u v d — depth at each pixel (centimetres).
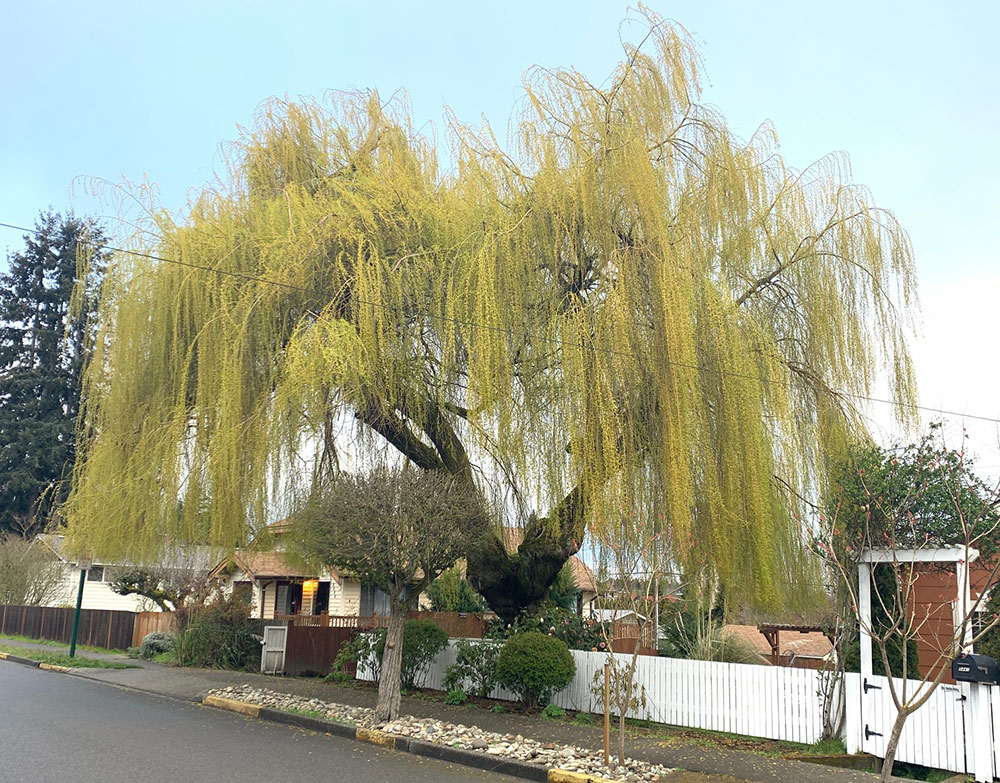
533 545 1360
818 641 2345
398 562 1052
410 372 1173
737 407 1080
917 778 870
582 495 1107
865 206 1267
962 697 819
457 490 1138
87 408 1326
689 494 1057
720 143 1246
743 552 1096
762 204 1265
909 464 872
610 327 1087
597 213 1175
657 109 1229
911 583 783
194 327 1248
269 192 1420
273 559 2817
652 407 1104
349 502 1065
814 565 1162
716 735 1041
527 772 830
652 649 1492
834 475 995
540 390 1135
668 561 1064
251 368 1192
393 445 1343
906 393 1216
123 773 749
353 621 1964
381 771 815
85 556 1324
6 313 4491
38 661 1981
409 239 1236
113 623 2481
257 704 1251
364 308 1120
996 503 750
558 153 1223
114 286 1299
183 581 2252
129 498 1218
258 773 774
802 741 979
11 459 3975
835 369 1218
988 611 879
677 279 1098
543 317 1159
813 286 1238
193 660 1906
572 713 1213
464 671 1343
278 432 1126
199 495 1184
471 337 1133
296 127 1465
